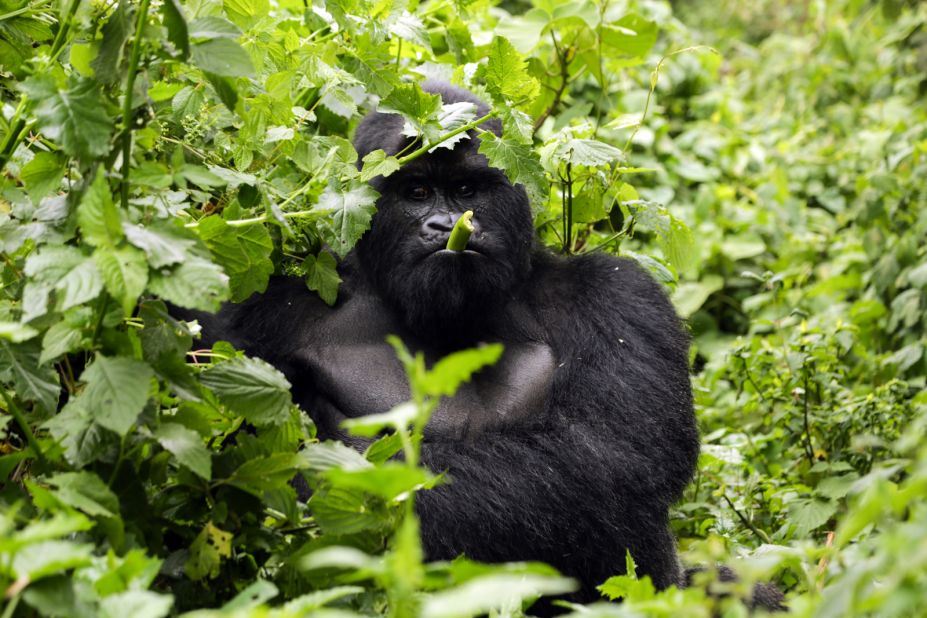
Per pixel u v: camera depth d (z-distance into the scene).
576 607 4.72
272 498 5.87
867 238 14.36
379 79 8.63
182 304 5.22
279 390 5.87
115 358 5.25
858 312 13.34
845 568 5.20
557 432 8.16
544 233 10.33
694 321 14.73
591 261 9.12
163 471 5.73
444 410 8.41
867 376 12.50
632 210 10.09
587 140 8.48
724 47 24.16
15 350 5.71
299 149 7.74
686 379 8.75
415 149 8.42
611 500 7.98
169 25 5.50
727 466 10.54
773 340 12.30
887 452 10.35
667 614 4.52
